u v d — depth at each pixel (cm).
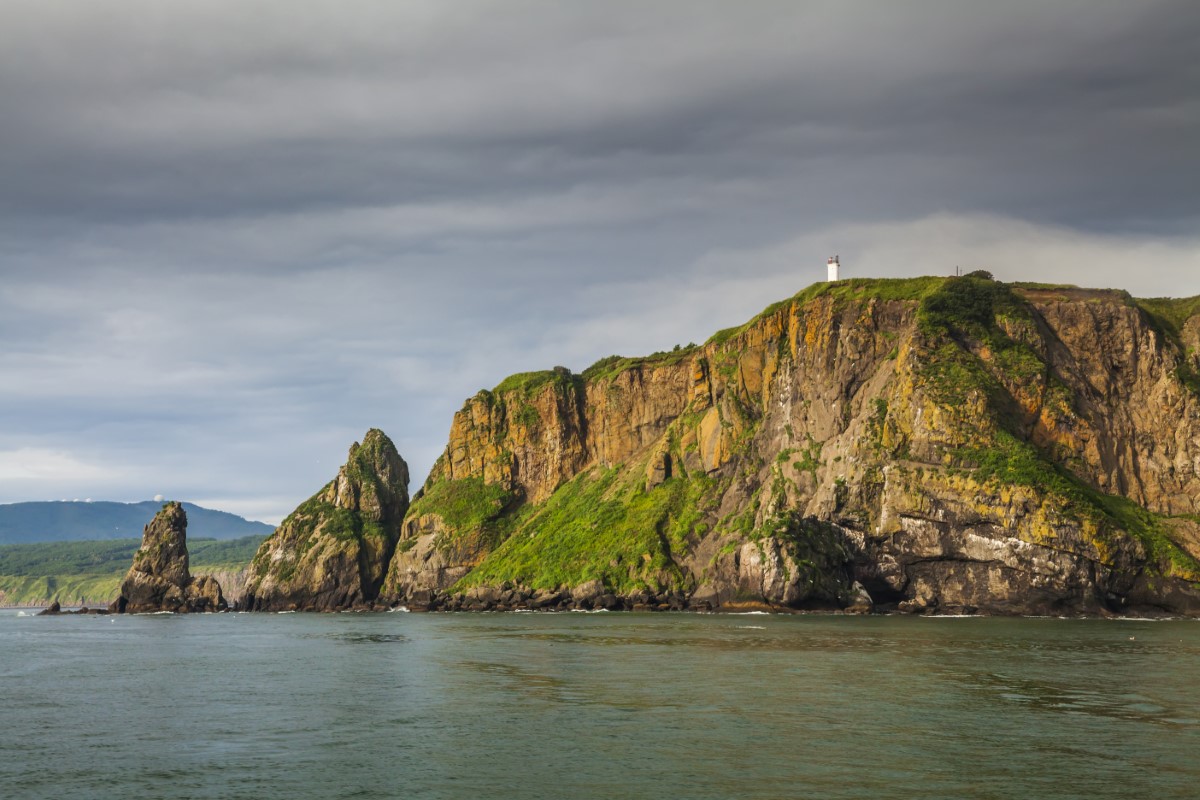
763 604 19925
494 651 11862
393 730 6625
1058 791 4928
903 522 19450
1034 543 18025
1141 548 17888
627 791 4981
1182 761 5491
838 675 8888
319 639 15175
